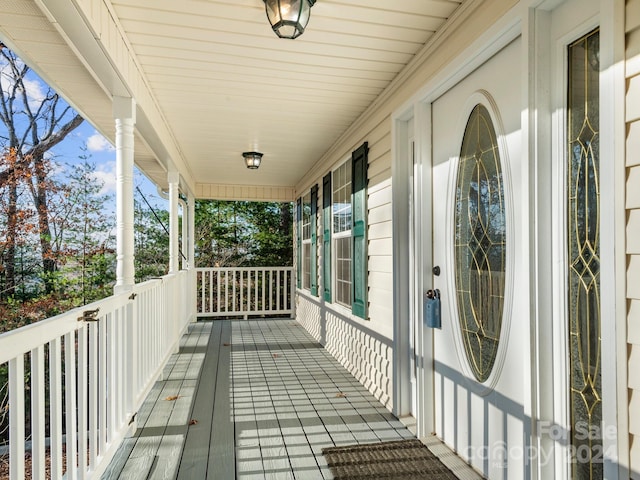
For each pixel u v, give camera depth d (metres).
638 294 1.23
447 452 2.50
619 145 1.29
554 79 1.67
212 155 5.62
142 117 3.15
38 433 1.42
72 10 1.73
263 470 2.32
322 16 2.29
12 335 1.25
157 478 2.24
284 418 3.07
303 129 4.41
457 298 2.48
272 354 5.13
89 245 10.55
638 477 1.22
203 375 4.19
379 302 3.56
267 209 13.73
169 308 4.40
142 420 3.02
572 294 1.60
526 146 1.71
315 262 6.29
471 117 2.35
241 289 8.25
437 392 2.72
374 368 3.64
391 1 2.16
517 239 1.94
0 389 6.27
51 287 9.70
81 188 10.68
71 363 1.73
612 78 1.31
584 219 1.55
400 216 3.16
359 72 2.99
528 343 1.69
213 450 2.56
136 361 2.85
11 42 2.31
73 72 2.69
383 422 2.99
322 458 2.46
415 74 2.83
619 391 1.28
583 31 1.54
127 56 2.54
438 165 2.69
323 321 5.71
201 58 2.76
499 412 2.06
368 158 3.84
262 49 2.65
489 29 1.97
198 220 13.21
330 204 5.28
